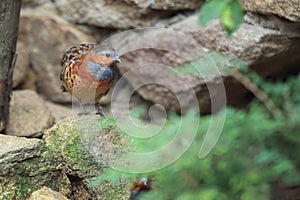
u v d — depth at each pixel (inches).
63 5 405.1
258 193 303.0
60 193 273.0
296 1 312.0
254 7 335.0
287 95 321.1
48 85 413.1
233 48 345.7
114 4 389.1
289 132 312.0
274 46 341.1
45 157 274.7
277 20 333.1
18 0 335.0
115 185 274.5
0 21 327.6
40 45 413.1
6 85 339.0
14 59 342.6
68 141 277.0
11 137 277.7
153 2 374.6
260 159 293.6
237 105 378.0
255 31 340.5
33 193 261.9
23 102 365.1
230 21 225.1
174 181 281.3
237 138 301.1
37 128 352.8
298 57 354.3
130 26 387.9
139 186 275.9
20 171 268.7
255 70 353.7
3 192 264.5
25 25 414.0
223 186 297.6
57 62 409.7
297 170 327.9
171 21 379.6
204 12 224.7
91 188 273.6
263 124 300.7
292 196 364.2
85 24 403.9
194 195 276.2
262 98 321.7
